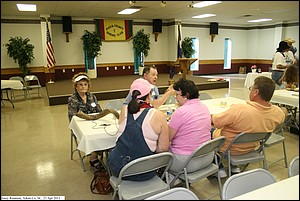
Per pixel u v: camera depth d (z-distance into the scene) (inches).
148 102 81.3
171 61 455.8
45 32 343.9
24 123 186.9
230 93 290.5
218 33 502.3
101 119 105.5
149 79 118.3
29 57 343.9
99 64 417.1
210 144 75.7
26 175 106.5
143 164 68.6
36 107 242.2
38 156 127.8
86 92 119.8
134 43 423.2
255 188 57.6
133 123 73.2
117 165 74.0
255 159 90.7
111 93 281.1
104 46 414.9
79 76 116.8
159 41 454.0
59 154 131.0
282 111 92.3
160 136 74.2
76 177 106.4
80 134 93.1
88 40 384.5
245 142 88.0
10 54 336.2
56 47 383.9
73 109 115.4
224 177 95.7
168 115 101.7
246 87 299.3
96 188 91.9
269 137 96.2
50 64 349.7
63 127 178.4
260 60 515.5
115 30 416.2
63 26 375.6
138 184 73.9
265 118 85.4
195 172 80.4
